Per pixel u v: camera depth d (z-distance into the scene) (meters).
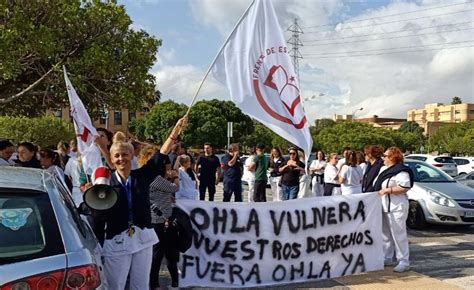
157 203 5.27
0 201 2.87
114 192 3.57
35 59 14.88
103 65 15.44
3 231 2.71
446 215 9.67
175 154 7.82
